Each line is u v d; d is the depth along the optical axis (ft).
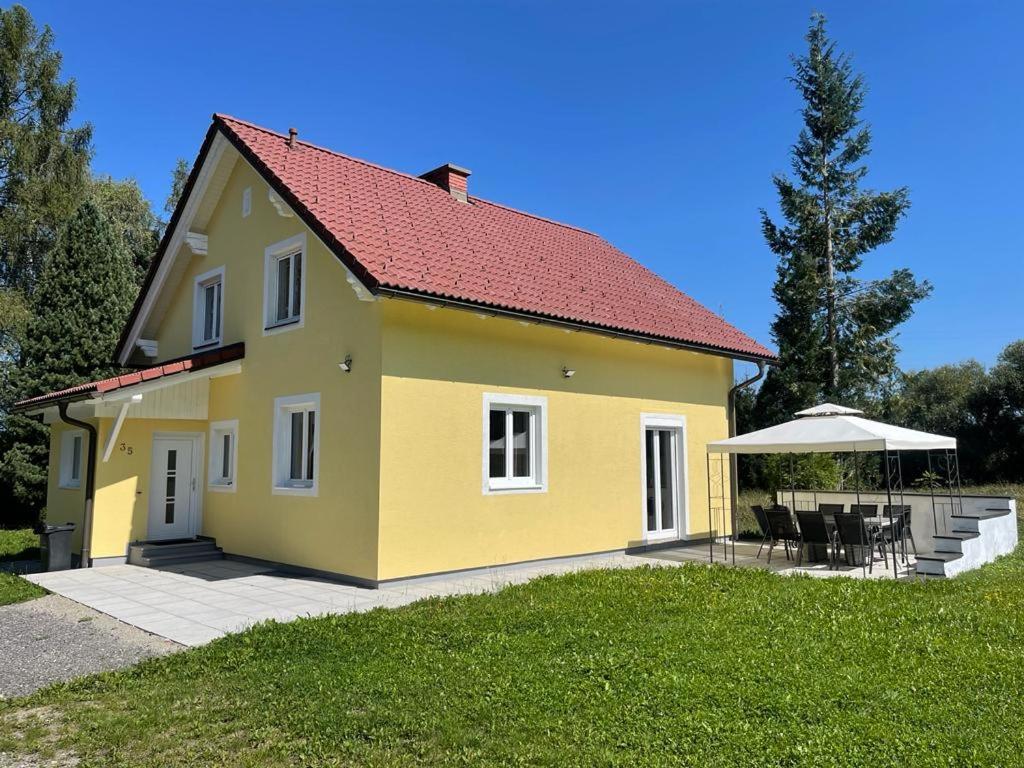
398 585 32.22
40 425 65.21
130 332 52.08
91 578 36.01
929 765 12.86
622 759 13.35
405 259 34.73
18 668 21.17
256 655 20.79
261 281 41.37
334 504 34.42
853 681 17.29
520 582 32.83
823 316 87.86
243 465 41.16
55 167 83.82
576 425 41.57
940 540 34.76
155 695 17.84
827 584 30.50
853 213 87.25
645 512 45.42
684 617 24.50
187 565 39.58
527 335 39.37
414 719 15.57
